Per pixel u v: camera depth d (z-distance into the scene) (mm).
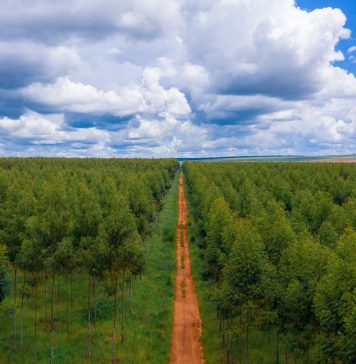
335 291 25734
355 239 32375
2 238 41562
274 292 31172
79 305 50250
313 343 28781
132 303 50688
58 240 38625
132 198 62844
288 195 79750
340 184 98062
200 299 52812
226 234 40438
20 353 38781
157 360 38219
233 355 39031
